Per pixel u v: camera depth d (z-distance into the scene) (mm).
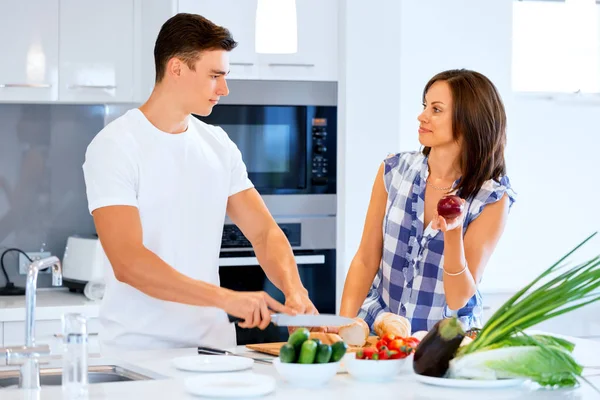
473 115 2785
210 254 2822
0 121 4680
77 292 4570
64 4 4340
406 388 2117
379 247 3010
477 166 2818
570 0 5195
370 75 4289
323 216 4344
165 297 2475
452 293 2645
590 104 5176
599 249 5199
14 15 4285
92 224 4801
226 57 2686
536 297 2156
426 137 2850
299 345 2145
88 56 4375
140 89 4434
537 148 5113
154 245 2713
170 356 2508
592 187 5195
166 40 2656
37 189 4730
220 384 2072
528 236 5117
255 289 4219
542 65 5215
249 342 4172
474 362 2117
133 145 2656
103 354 2539
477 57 4988
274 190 4277
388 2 4289
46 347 2170
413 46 4891
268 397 2000
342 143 4293
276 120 4266
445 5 4922
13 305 4109
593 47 5223
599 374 2305
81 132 4773
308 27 4281
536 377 2105
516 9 5188
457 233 2543
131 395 2012
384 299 2975
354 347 2525
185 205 2748
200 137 2826
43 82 4332
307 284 4320
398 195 2939
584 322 4730
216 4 4164
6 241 4695
